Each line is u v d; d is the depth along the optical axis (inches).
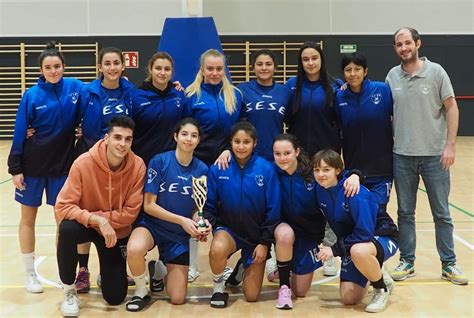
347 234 135.0
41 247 189.2
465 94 487.8
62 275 126.7
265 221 135.6
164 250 137.3
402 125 148.5
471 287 145.1
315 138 153.7
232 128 135.6
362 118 147.3
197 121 138.0
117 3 469.1
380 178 150.0
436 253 178.7
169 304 134.9
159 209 133.3
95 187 129.6
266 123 152.0
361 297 134.2
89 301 136.9
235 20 472.1
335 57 478.0
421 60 148.5
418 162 148.6
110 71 140.5
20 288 146.1
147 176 134.6
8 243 193.3
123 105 144.1
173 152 137.6
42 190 144.2
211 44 205.3
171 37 205.0
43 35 472.7
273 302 136.2
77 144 146.1
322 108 151.9
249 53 473.7
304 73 153.9
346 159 152.6
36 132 140.6
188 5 226.8
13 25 471.5
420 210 251.4
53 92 141.2
